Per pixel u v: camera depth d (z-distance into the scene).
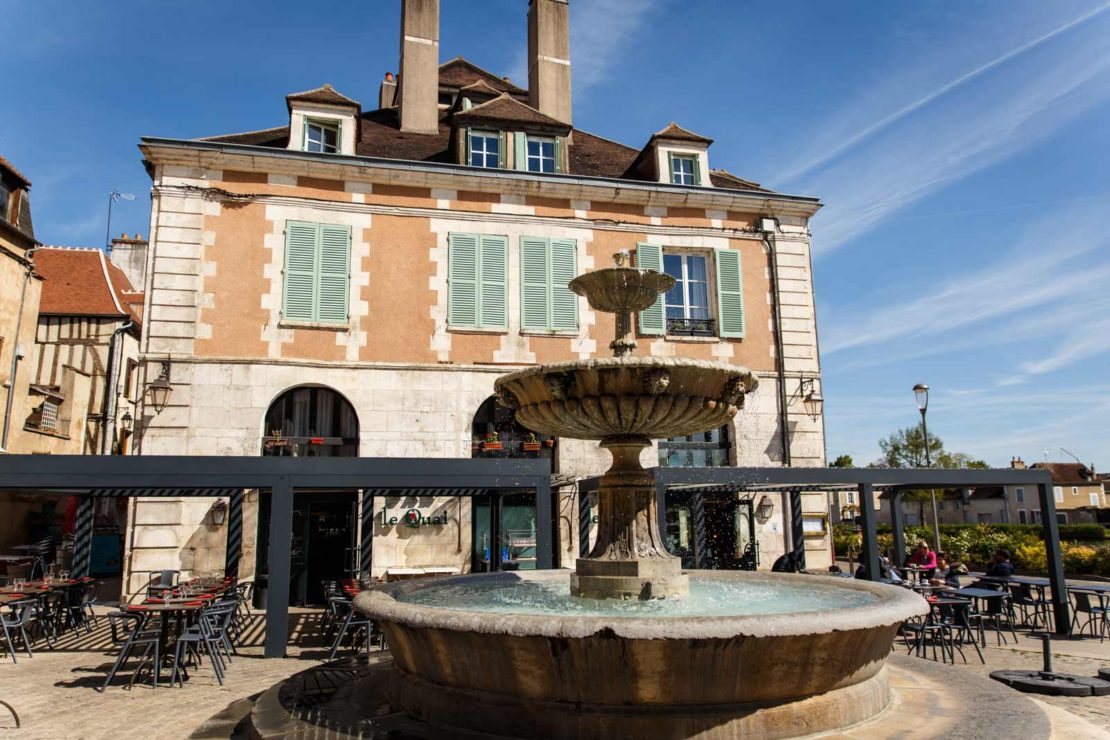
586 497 13.67
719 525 15.80
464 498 14.55
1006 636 11.30
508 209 15.78
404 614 4.36
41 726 6.13
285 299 14.34
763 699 4.05
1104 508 51.59
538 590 6.56
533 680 4.04
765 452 16.06
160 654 8.45
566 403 5.79
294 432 14.25
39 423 20.58
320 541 14.70
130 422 24.02
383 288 14.85
